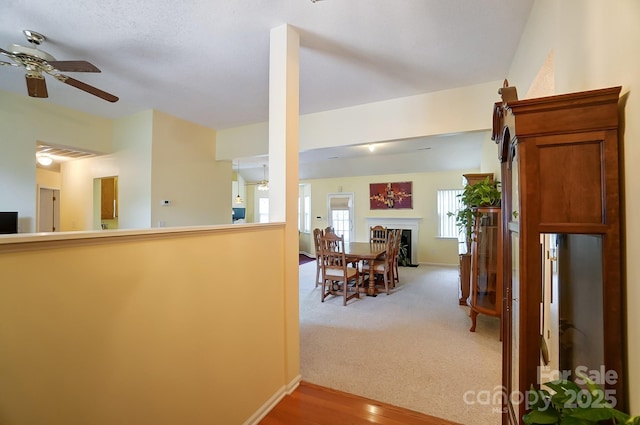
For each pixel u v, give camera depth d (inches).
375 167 283.1
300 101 138.6
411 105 133.0
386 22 82.2
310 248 345.4
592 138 37.3
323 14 78.4
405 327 123.8
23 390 33.1
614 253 36.4
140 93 131.8
